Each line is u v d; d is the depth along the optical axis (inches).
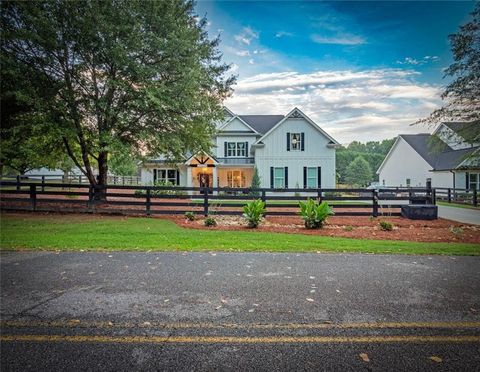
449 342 110.0
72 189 1048.2
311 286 169.2
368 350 104.4
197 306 140.8
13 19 454.6
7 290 159.8
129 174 1884.8
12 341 108.7
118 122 506.6
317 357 99.9
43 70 465.1
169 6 490.0
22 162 578.6
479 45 478.0
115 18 459.2
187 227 384.5
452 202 873.5
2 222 397.4
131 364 95.3
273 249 261.9
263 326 121.6
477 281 179.3
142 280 177.8
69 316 129.3
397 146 1428.4
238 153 1028.5
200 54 522.3
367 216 521.7
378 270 201.5
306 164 929.5
